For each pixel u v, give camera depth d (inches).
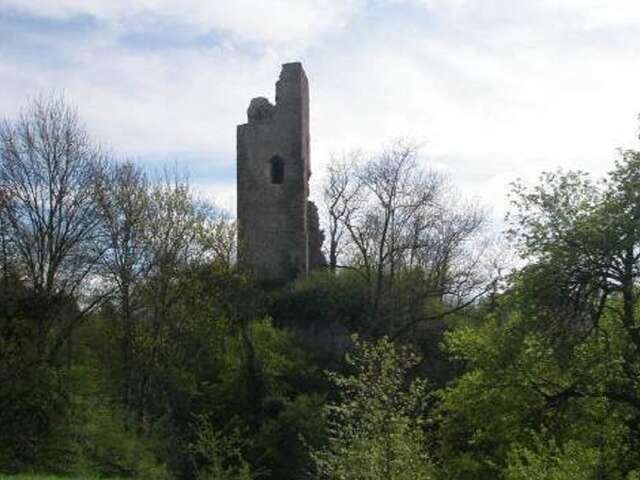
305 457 1968.5
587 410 1159.0
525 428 1218.6
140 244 2020.2
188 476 1899.6
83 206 1835.6
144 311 2074.3
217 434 1886.1
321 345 2461.9
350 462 1062.4
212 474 1787.6
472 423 1346.0
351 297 2506.2
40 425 1557.6
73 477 1374.3
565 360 1102.4
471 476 1433.3
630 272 1088.2
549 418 1197.7
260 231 2844.5
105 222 1915.6
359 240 2513.5
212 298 2193.7
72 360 1844.2
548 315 1113.4
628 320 1094.4
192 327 2144.4
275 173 2876.5
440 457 1419.8
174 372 2098.9
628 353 1106.7
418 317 2354.8
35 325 1678.2
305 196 2886.3
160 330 2049.7
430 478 1124.5
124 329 1985.7
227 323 2249.0
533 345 1121.4
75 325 1843.0
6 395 1557.6
